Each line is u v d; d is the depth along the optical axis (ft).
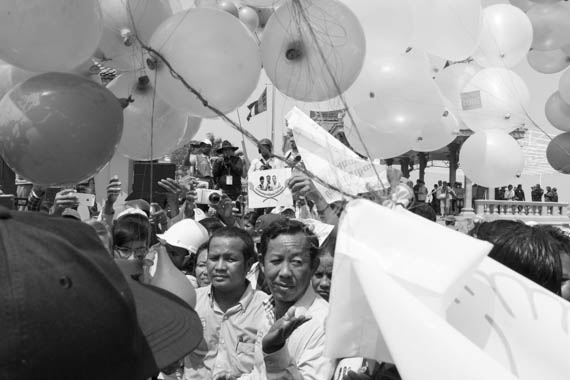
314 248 8.53
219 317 10.43
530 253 5.86
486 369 3.49
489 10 10.97
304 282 8.21
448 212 57.06
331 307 4.32
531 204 44.93
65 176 6.36
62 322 2.96
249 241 10.50
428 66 10.24
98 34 6.49
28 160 6.20
